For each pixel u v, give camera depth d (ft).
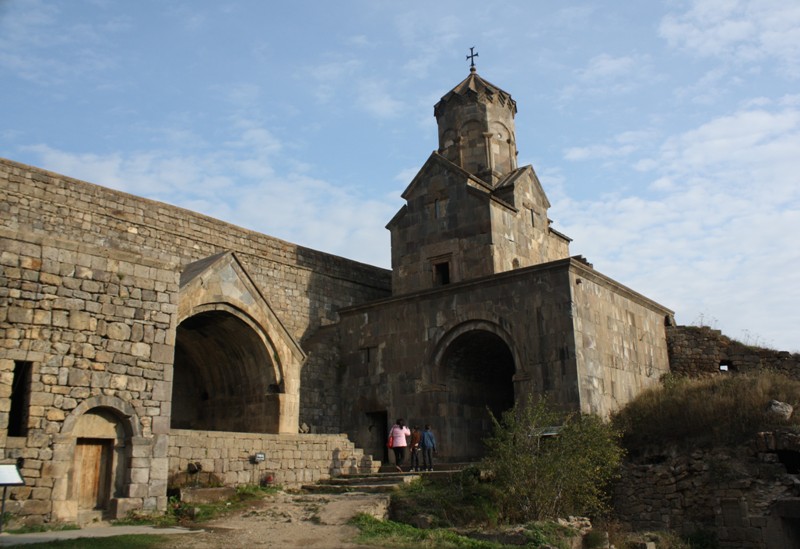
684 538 61.93
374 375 89.15
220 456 61.87
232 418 79.05
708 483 63.05
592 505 60.44
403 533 48.85
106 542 41.19
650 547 56.13
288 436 68.03
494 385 92.99
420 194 97.86
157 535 44.78
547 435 61.67
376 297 110.32
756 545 59.16
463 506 55.83
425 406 83.66
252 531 47.60
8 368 49.21
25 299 50.98
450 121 104.01
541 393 74.18
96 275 55.01
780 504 58.49
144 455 54.90
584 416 65.77
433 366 84.07
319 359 90.58
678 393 75.25
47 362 51.06
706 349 97.19
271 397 75.46
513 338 77.77
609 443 62.80
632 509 66.49
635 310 90.58
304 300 98.53
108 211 79.41
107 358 54.34
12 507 47.26
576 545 51.93
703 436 66.28
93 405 52.80
